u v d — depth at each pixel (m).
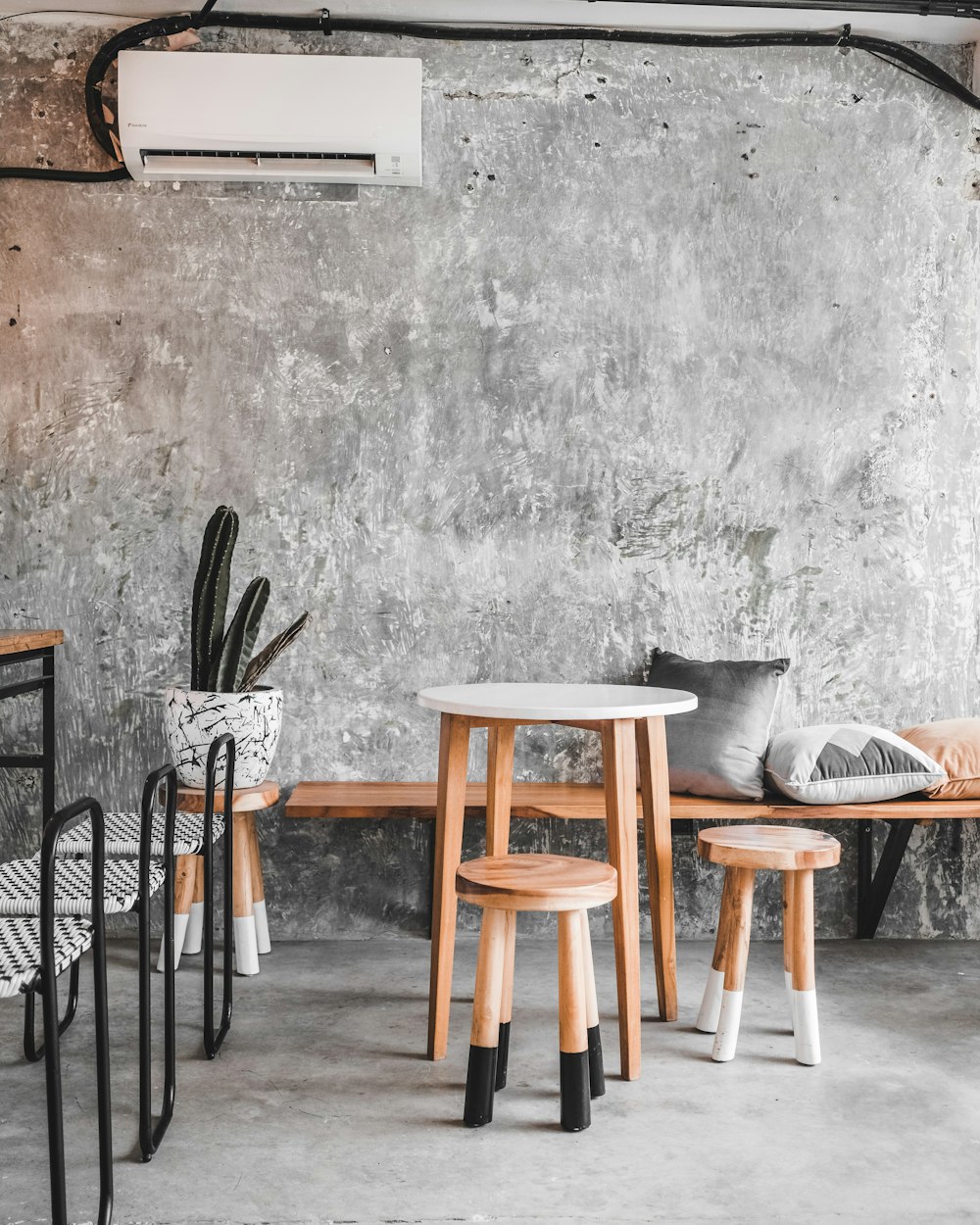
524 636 3.95
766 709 3.64
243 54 3.62
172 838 2.29
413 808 3.44
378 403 3.89
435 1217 1.97
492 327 3.92
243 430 3.86
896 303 4.01
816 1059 2.71
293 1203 2.01
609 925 3.91
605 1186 2.09
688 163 3.96
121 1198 2.03
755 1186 2.09
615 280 3.95
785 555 4.00
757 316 3.98
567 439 3.95
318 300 3.87
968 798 3.56
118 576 3.84
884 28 3.91
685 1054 2.77
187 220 3.83
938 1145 2.28
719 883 3.95
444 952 2.73
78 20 3.79
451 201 3.90
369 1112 2.41
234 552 3.87
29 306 3.81
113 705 3.84
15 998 3.21
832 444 4.00
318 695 3.89
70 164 3.81
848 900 4.00
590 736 3.94
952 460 4.04
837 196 3.99
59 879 2.28
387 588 3.91
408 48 3.88
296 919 3.87
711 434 3.98
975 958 3.71
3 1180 2.10
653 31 3.92
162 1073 2.63
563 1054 2.33
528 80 3.91
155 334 3.83
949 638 4.04
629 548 3.97
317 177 3.77
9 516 3.81
